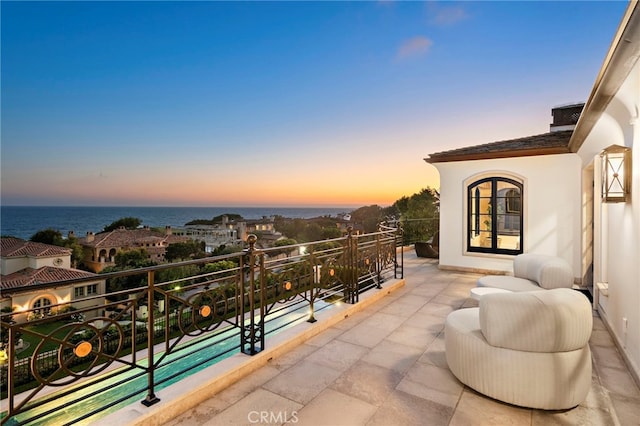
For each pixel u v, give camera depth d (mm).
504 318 2432
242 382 2828
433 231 13016
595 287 4984
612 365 3211
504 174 7414
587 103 3561
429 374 2967
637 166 3008
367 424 2258
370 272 5676
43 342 1800
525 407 2434
